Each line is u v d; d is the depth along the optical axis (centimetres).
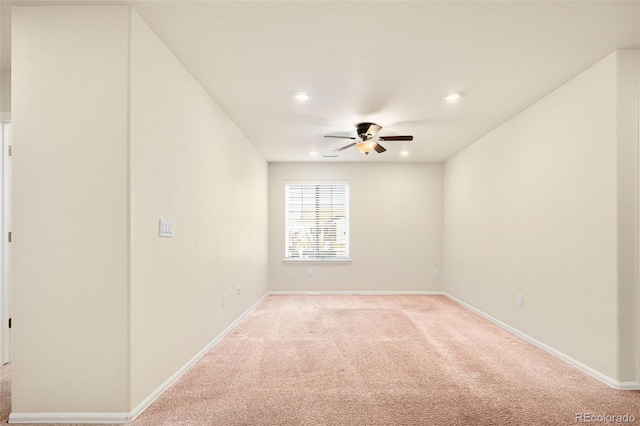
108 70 211
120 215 209
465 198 559
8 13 218
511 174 412
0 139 307
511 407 231
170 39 248
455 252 605
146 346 228
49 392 209
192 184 304
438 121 427
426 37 246
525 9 214
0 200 305
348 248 675
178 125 278
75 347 209
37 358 209
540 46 257
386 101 362
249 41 251
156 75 243
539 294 355
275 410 227
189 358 297
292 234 676
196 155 313
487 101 362
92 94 211
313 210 678
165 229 254
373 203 674
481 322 455
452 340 376
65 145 210
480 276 498
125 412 209
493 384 266
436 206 674
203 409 227
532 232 368
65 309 209
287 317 480
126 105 211
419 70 295
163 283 252
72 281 209
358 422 213
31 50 212
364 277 670
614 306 262
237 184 446
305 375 282
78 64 211
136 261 216
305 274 669
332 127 450
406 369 295
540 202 354
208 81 315
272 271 669
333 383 268
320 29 236
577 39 248
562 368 298
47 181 210
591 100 287
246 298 494
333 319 469
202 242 327
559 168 326
